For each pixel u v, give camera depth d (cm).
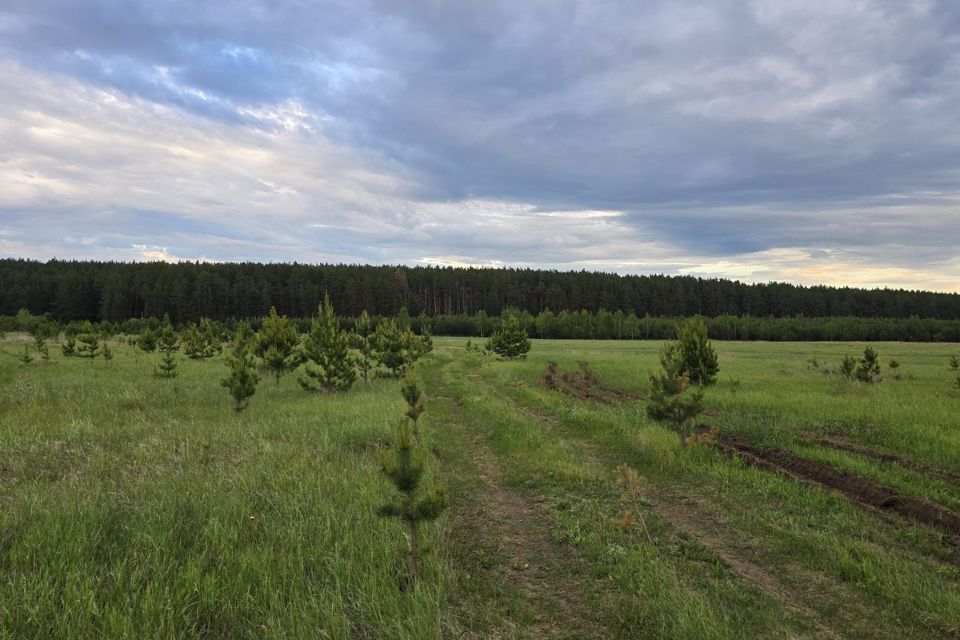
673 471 867
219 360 3212
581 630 408
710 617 399
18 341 4034
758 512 672
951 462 877
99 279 9494
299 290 10256
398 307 11112
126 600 391
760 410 1398
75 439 945
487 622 415
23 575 419
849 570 497
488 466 920
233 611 400
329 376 1855
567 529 619
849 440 1082
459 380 2344
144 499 630
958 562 526
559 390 1994
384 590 432
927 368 2953
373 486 695
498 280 12338
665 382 1034
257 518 581
